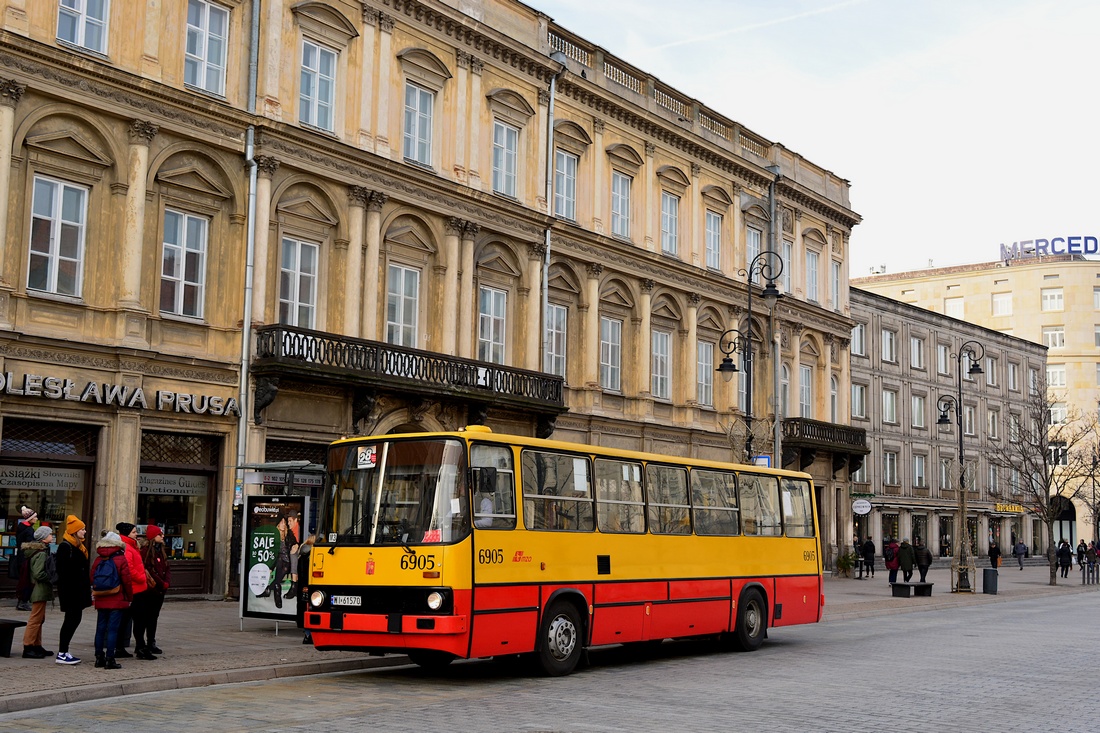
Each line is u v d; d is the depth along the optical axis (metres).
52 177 24.88
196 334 27.45
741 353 47.62
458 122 34.44
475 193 34.47
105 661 15.22
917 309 68.50
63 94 24.69
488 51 35.69
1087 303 94.50
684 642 22.75
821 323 53.66
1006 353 79.25
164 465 26.61
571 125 39.00
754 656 20.20
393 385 30.38
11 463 23.91
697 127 45.69
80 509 25.08
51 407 24.28
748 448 33.69
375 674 16.53
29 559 16.25
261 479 27.58
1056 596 43.16
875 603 34.38
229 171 28.22
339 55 31.08
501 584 15.70
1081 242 98.75
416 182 32.66
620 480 18.48
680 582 19.41
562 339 38.69
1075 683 16.36
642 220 42.19
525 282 36.88
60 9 25.05
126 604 15.34
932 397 69.56
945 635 24.91
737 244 47.69
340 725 11.84
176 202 27.19
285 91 29.47
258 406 27.94
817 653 20.75
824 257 54.72
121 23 26.19
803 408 52.44
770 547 22.20
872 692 15.15
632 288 41.62
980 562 74.25
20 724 11.77
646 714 12.96
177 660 16.34
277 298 29.12
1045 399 69.00
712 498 20.77
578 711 13.12
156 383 26.33
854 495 60.03
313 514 24.98
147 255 26.45
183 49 27.36
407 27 32.97
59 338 24.44
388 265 32.25
